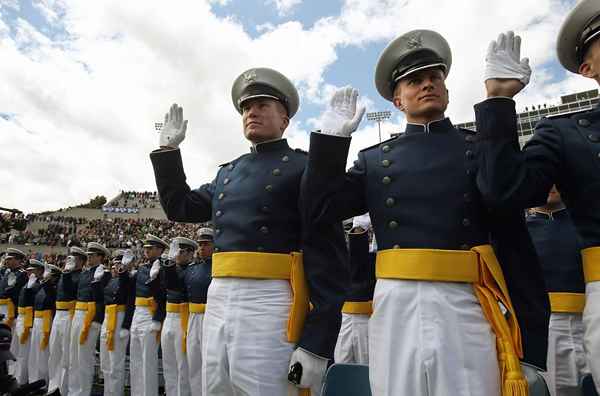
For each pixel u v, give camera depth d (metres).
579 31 2.13
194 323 6.22
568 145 1.96
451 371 1.77
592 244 1.88
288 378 2.33
